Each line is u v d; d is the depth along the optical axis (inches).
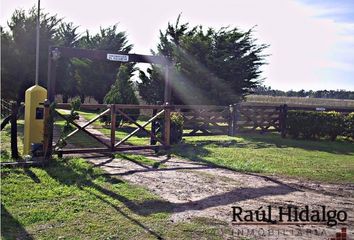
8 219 175.6
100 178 261.0
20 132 513.0
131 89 674.8
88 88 1013.2
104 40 1093.1
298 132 584.7
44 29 735.1
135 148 374.0
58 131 526.6
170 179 271.3
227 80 785.6
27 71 728.3
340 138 613.0
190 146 438.6
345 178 298.8
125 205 205.0
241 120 597.3
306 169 327.9
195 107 540.7
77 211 191.5
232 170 312.7
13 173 258.2
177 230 172.2
